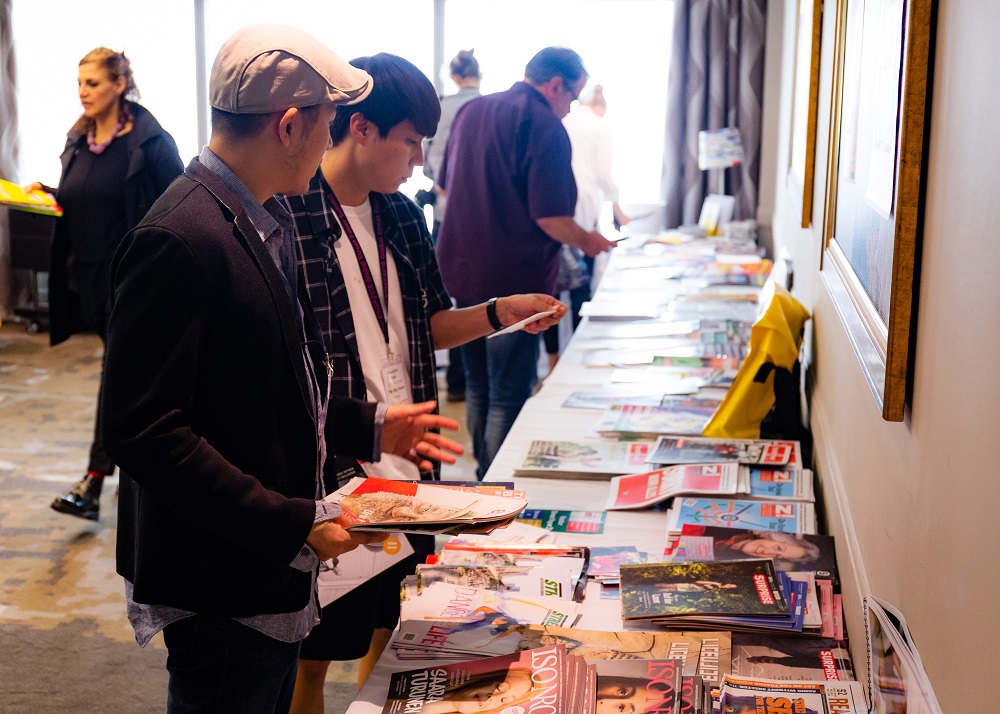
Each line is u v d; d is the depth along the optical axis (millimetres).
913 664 1043
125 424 1186
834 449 2127
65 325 3668
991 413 878
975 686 903
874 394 1373
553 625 1601
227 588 1282
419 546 2004
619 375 3178
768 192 5676
